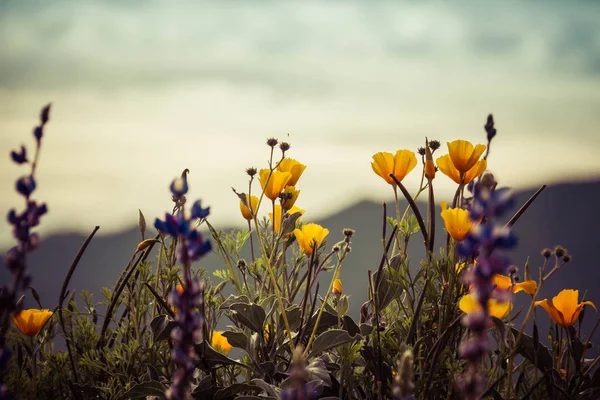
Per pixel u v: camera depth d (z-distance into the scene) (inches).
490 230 31.5
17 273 33.5
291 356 43.3
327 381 40.7
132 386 42.5
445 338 40.6
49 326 44.3
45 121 33.9
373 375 43.1
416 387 40.6
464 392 32.1
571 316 42.2
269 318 43.9
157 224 33.0
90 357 43.7
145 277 44.3
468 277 31.7
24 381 41.9
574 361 42.3
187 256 33.1
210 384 42.0
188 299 33.3
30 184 33.6
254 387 41.8
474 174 43.9
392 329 43.6
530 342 43.0
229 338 42.7
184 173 40.7
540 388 42.3
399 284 43.8
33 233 33.6
